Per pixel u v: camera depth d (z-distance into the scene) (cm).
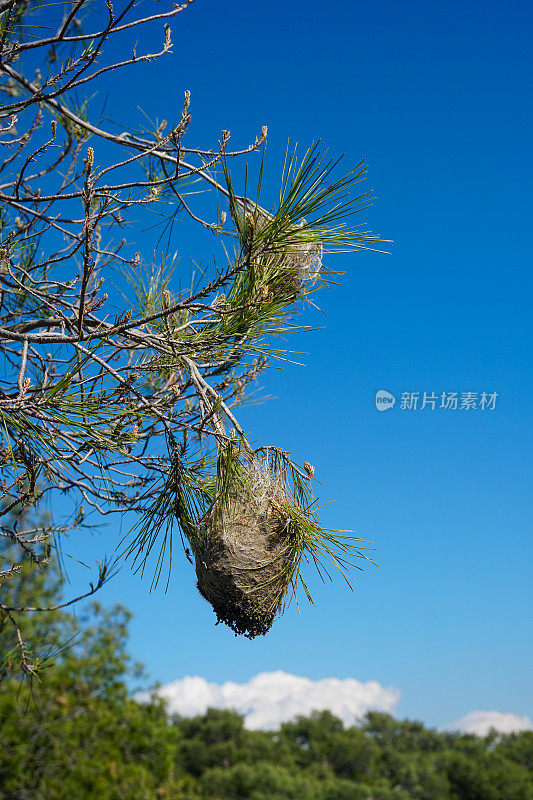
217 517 205
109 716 680
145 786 672
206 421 207
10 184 247
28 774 585
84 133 242
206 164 229
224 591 200
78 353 198
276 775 1608
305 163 191
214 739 1916
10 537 262
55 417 195
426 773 1730
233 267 208
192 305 205
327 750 1831
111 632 723
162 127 271
